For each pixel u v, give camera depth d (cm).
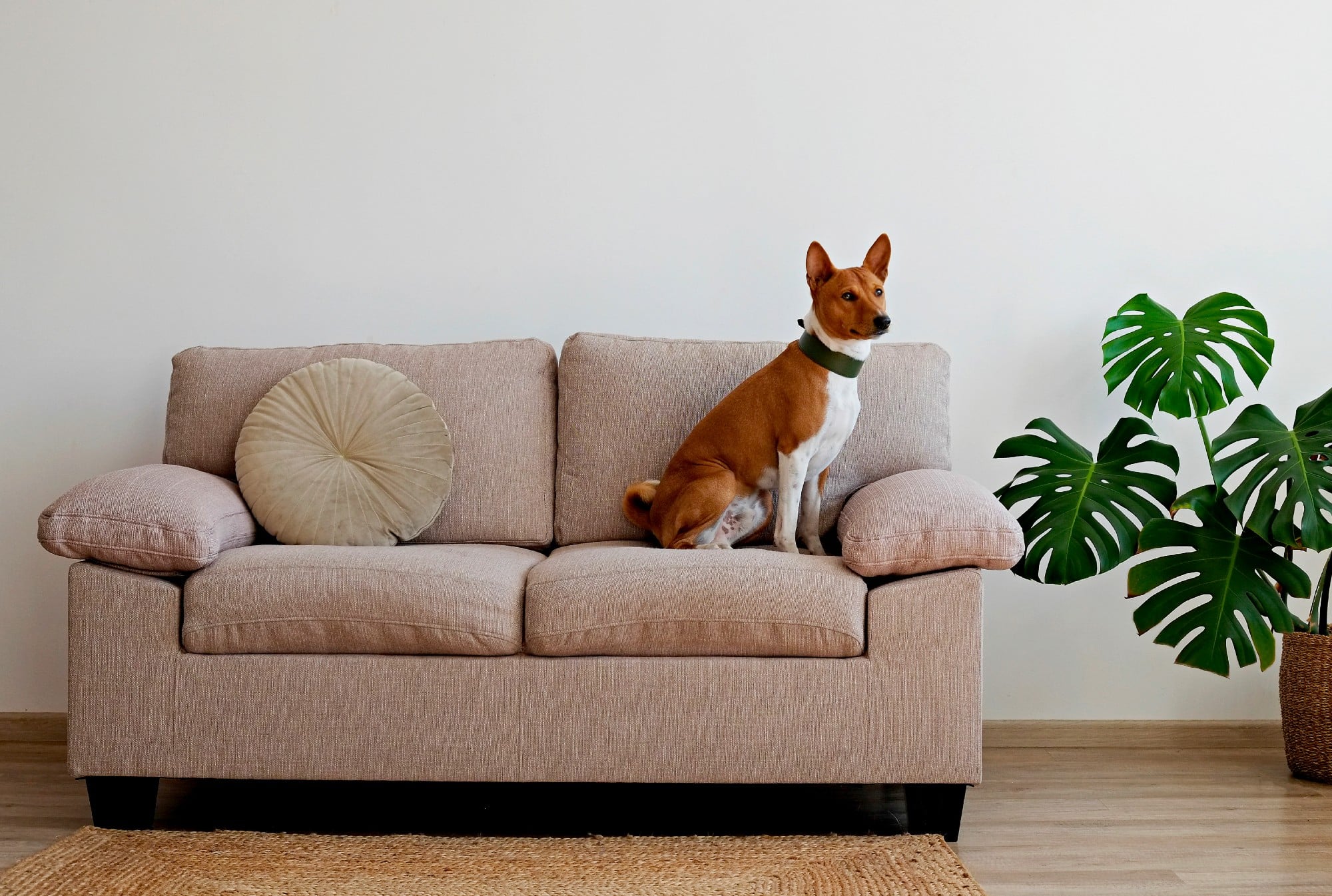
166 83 270
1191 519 265
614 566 186
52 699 265
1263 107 265
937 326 269
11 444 268
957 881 165
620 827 195
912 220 269
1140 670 264
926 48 268
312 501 218
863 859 174
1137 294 262
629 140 271
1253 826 197
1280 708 256
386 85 271
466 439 234
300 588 181
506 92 271
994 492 256
